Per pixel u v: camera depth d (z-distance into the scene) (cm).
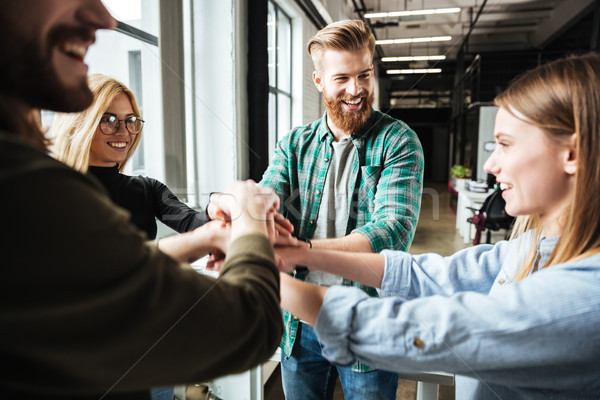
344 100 56
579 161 27
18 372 16
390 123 59
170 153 127
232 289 21
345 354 30
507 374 26
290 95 272
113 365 17
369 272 45
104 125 67
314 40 56
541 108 28
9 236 14
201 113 130
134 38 122
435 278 44
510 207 32
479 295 27
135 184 76
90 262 16
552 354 24
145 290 17
